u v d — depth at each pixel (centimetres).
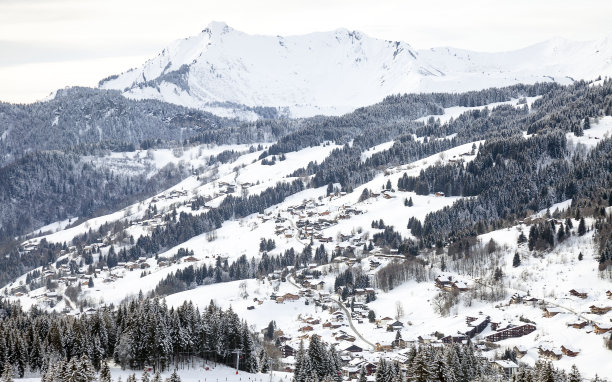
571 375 17962
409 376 18788
